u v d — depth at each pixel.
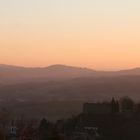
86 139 93.44
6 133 97.56
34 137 93.56
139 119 106.44
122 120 106.12
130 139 92.94
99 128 102.12
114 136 95.38
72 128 105.25
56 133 88.75
